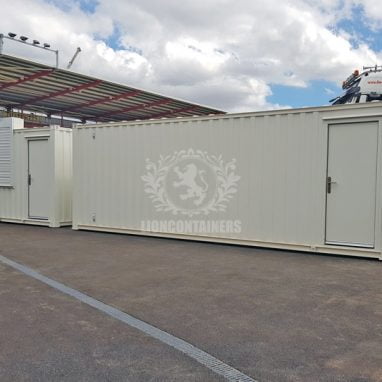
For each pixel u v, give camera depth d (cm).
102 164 1074
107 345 383
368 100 1128
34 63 1324
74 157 1120
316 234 807
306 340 394
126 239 984
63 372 332
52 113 2136
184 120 949
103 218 1078
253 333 411
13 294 540
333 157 790
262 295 537
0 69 1393
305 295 537
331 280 613
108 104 1931
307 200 815
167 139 974
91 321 443
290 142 828
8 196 1273
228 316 459
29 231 1113
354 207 775
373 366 342
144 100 1848
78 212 1121
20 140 1237
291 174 829
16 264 717
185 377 325
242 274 648
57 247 879
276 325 432
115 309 482
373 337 401
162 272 661
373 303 504
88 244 916
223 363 348
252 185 872
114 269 681
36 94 1739
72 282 600
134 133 1022
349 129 775
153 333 411
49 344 385
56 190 1183
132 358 357
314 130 804
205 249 860
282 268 690
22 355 362
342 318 453
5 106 1959
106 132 1065
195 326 430
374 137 754
